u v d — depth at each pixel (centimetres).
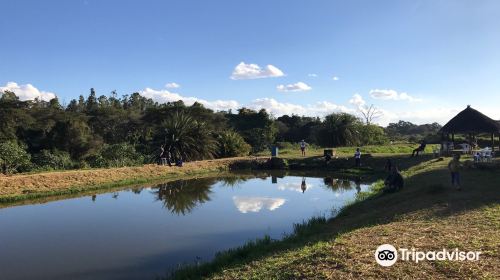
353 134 5659
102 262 1291
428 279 745
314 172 3850
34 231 1705
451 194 1609
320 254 926
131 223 1838
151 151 4684
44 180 2847
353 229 1290
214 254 1345
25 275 1184
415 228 1123
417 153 3653
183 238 1562
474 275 745
